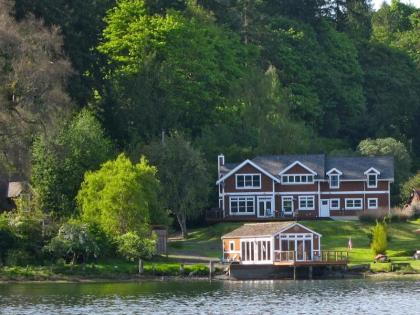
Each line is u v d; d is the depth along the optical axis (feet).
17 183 638.94
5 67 591.37
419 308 417.90
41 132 596.70
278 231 545.44
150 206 588.09
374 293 463.83
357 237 640.99
